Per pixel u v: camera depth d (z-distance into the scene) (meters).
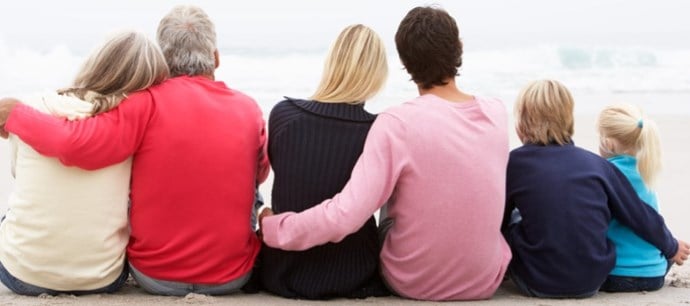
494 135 3.86
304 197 3.89
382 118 3.82
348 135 3.89
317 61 17.80
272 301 3.93
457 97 3.96
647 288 4.39
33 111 3.71
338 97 3.93
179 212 3.84
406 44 3.92
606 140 4.44
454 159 3.78
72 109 3.76
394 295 4.08
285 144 3.90
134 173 3.86
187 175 3.81
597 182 4.12
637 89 15.77
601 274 4.12
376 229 4.04
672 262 4.52
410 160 3.76
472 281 3.92
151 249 3.89
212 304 3.82
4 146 10.30
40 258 3.83
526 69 17.70
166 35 4.01
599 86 16.16
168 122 3.81
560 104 4.17
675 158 9.83
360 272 3.95
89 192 3.80
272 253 3.99
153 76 3.87
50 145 3.66
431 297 3.96
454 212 3.80
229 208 3.88
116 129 3.74
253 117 4.00
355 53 3.90
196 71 4.01
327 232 3.69
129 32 3.91
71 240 3.81
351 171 3.88
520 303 3.99
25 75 16.62
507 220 4.29
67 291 3.96
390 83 15.04
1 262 3.92
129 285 4.25
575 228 4.05
